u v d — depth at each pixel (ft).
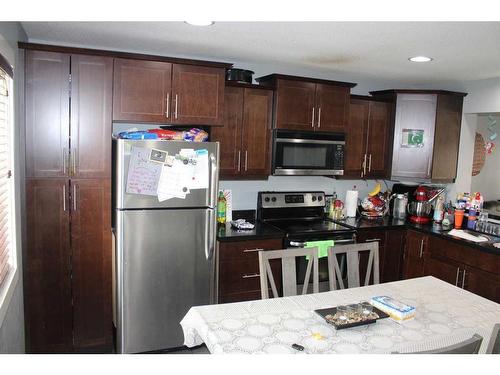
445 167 12.91
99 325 9.46
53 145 8.70
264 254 7.55
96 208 9.15
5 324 6.50
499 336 4.66
